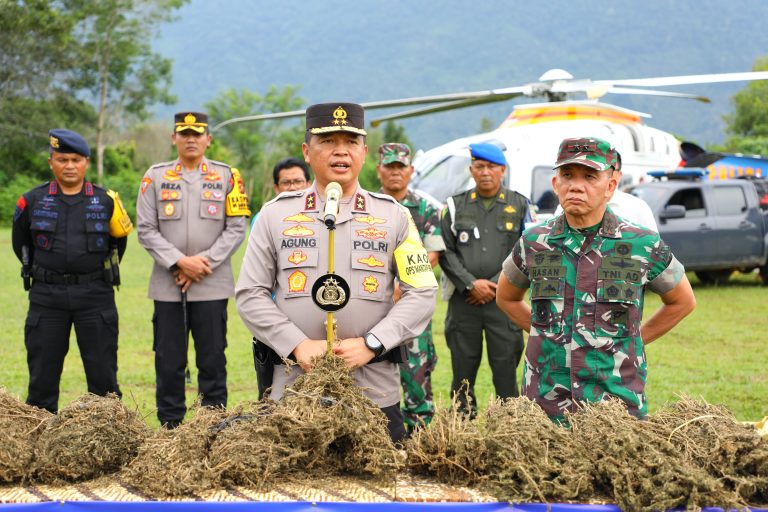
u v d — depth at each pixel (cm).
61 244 458
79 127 4184
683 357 809
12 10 3753
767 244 1309
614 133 1283
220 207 491
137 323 957
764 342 891
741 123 4709
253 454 236
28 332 463
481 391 641
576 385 291
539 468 231
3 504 223
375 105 1334
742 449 238
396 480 242
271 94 5909
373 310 289
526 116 1282
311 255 287
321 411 242
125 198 3866
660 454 231
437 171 1305
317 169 291
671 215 1262
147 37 4472
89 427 250
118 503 224
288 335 278
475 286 481
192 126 486
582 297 294
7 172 3953
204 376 487
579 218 296
